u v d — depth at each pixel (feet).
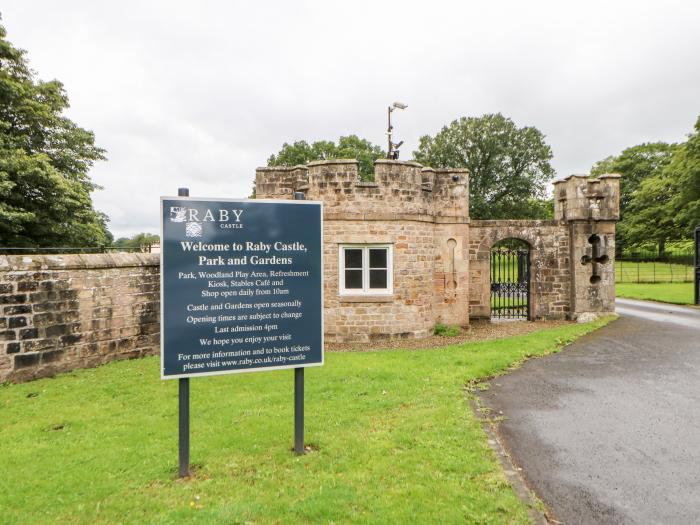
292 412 19.76
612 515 12.48
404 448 15.99
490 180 143.54
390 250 37.58
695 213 105.60
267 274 15.67
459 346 34.63
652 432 18.11
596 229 46.96
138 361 30.58
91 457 15.64
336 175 36.99
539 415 20.02
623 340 35.91
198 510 12.21
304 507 12.11
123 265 30.99
